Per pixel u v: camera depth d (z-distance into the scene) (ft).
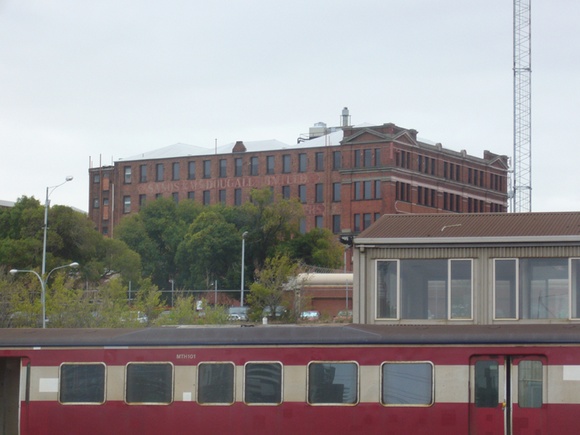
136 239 619.26
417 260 144.36
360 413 122.21
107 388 127.24
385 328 124.36
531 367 120.26
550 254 139.64
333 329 124.36
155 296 350.23
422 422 121.19
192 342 126.00
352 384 122.72
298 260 475.31
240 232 590.55
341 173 653.30
